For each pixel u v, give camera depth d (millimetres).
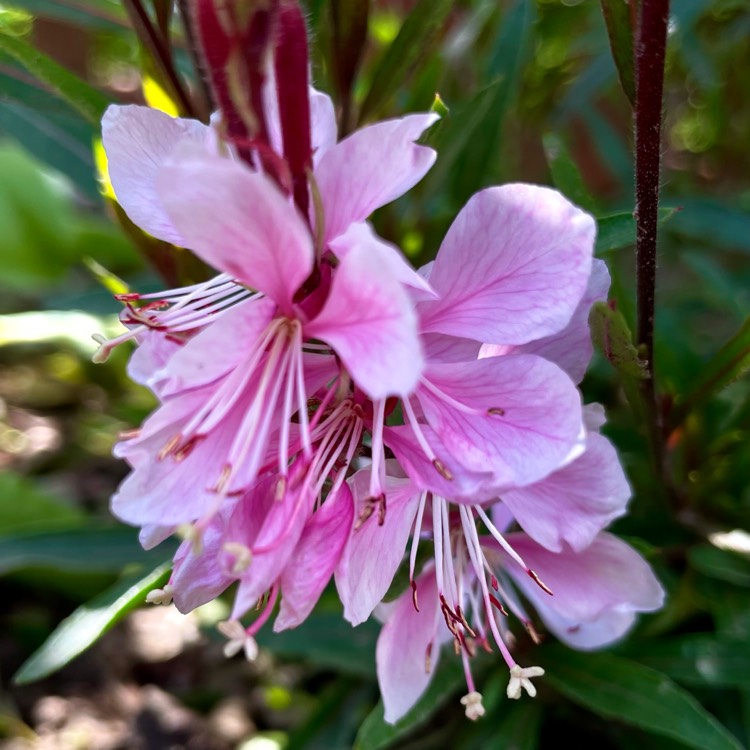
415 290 61
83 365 202
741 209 162
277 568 55
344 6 85
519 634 102
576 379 69
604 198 204
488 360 60
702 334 168
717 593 106
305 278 54
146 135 64
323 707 117
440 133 86
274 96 57
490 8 149
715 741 84
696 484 109
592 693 93
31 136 132
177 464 56
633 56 71
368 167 57
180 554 62
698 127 225
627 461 111
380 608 82
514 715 104
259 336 57
